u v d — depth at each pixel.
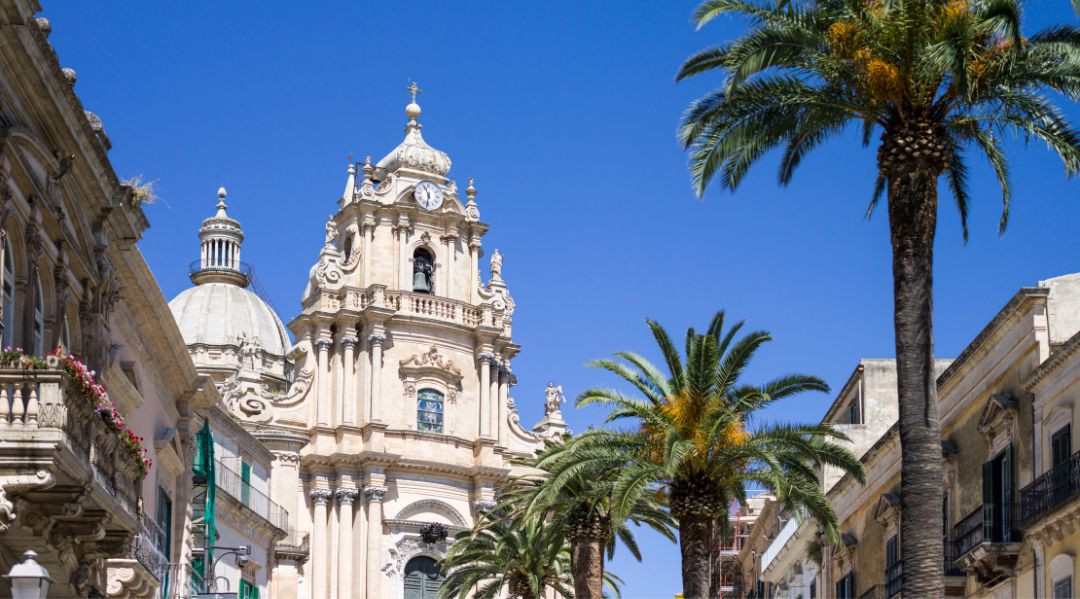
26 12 25.50
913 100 29.62
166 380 41.22
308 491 81.94
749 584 83.00
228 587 56.19
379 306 83.25
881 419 57.41
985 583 40.94
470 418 85.62
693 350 40.62
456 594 67.81
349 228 87.00
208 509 49.16
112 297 32.72
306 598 79.88
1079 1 28.28
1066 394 37.00
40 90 27.06
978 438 42.59
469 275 88.06
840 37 30.25
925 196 29.41
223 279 112.94
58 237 28.64
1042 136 30.83
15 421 23.12
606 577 66.69
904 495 28.78
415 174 87.62
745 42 30.97
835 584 57.59
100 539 28.09
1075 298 39.09
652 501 49.88
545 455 52.44
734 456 40.25
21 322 26.61
